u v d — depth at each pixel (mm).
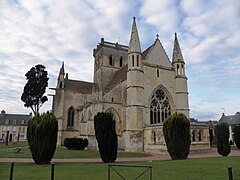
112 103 37562
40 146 16312
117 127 36875
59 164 16203
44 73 56062
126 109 33469
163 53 39375
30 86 53906
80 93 50594
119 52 52656
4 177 10984
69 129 47500
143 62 36219
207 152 28766
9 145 43406
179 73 38750
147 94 35000
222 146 22422
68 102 48969
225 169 12727
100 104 36438
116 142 17656
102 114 17734
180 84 37750
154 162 16375
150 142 30047
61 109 47312
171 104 37312
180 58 39312
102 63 50375
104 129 17391
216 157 20156
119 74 46500
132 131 31531
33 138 16562
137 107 32406
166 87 37406
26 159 19891
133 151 30688
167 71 38344
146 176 10836
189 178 10281
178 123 18625
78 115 48156
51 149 16734
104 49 51188
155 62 37906
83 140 34500
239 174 11289
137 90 33094
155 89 36250
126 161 17859
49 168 14023
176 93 37750
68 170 13031
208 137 30266
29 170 13281
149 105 34875
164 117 36344
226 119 74562
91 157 22141
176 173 11586
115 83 42688
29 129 16875
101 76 49500
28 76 54906
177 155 18469
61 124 46375
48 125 16766
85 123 40500
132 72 33844
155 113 35594
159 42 39844
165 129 19312
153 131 29859
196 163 15211
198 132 29766
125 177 10602
